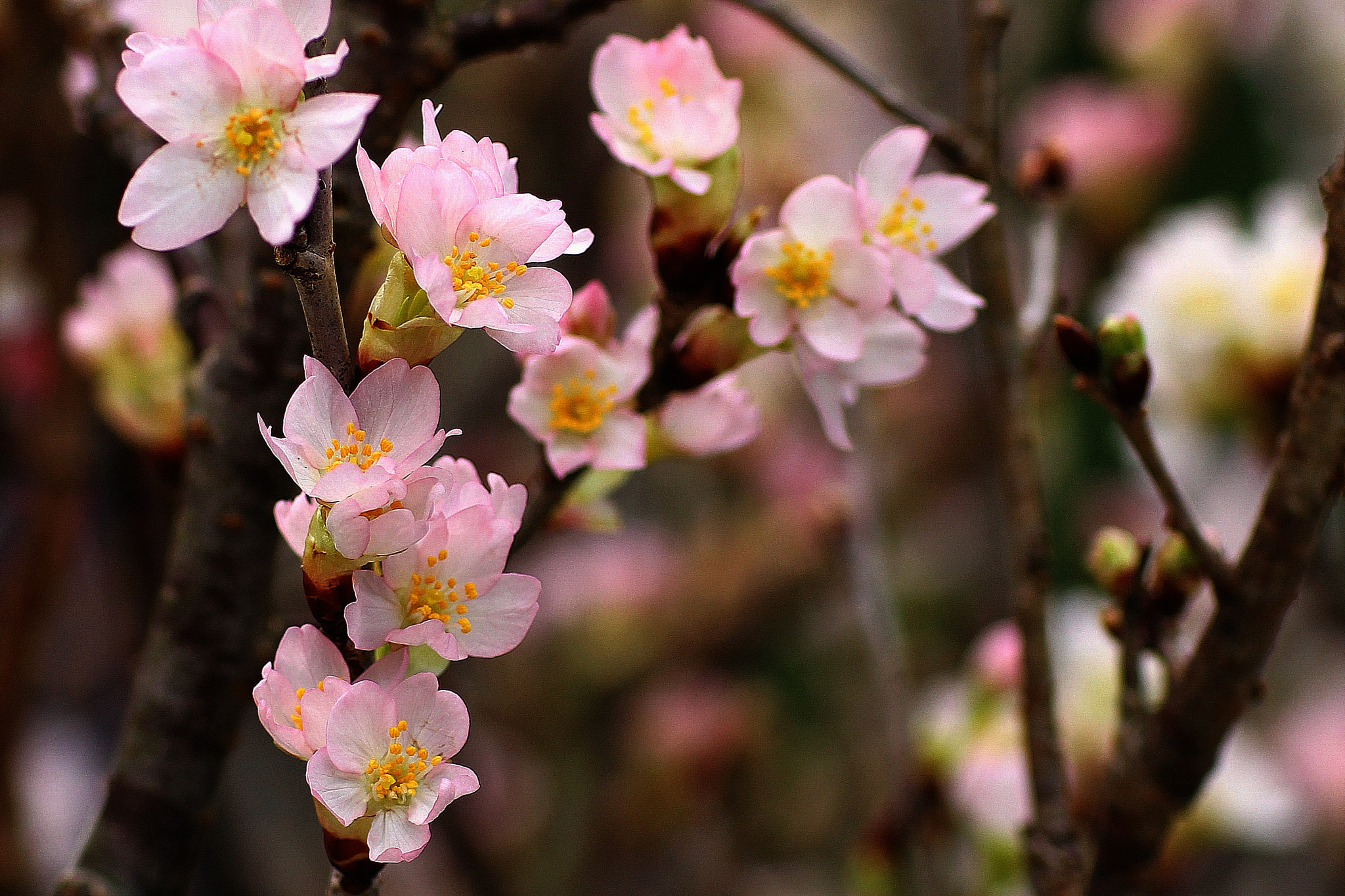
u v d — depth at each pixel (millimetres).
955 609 2104
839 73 960
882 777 2115
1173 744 920
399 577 825
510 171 837
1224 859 1794
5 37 1371
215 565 930
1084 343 895
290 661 820
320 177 821
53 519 1356
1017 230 1994
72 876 920
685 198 890
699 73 892
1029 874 933
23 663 1367
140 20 974
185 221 807
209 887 1538
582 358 889
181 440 1006
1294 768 1904
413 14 925
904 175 910
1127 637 929
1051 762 935
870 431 1275
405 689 815
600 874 2035
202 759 932
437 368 1952
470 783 815
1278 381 1396
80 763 1904
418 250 819
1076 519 2104
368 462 817
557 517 933
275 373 930
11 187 1472
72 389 1354
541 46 936
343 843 824
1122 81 2461
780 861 2121
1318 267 1400
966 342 2064
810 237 882
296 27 821
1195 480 1885
